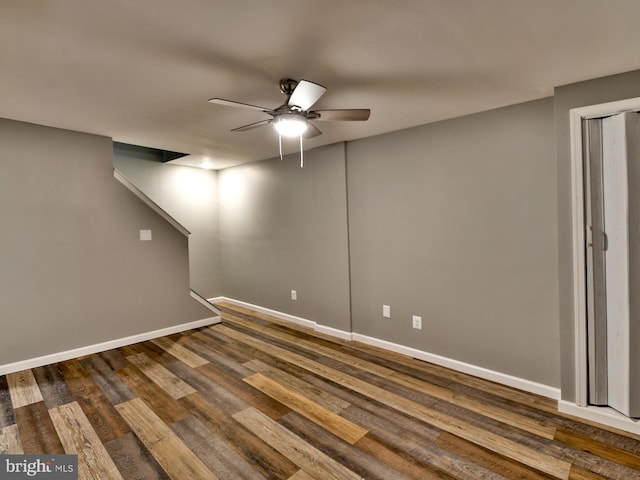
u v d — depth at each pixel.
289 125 2.13
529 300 2.59
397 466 1.83
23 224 3.05
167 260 4.00
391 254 3.38
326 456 1.92
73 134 3.29
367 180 3.52
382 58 1.87
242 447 2.00
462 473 1.78
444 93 2.37
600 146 2.17
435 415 2.30
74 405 2.45
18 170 3.01
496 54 1.83
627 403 2.09
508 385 2.70
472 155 2.81
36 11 1.42
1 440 2.06
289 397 2.55
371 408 2.40
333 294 3.90
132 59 1.85
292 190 4.41
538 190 2.51
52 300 3.21
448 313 3.02
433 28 1.58
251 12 1.45
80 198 3.35
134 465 1.85
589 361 2.23
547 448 1.95
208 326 4.32
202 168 5.45
